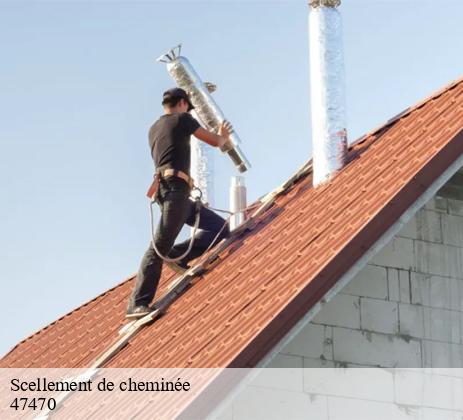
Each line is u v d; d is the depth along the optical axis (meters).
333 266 17.84
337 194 21.45
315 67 22.97
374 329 19.39
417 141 20.89
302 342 18.98
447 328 19.80
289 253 20.28
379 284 19.66
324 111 22.77
